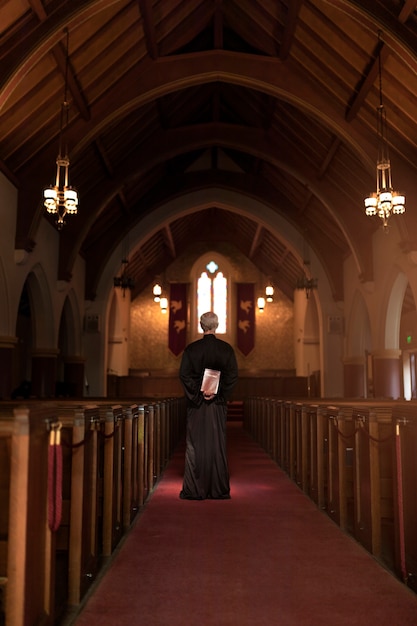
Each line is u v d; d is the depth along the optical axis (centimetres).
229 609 318
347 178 1363
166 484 749
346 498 508
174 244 2328
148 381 2152
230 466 929
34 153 1118
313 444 642
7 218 1099
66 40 902
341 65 1015
